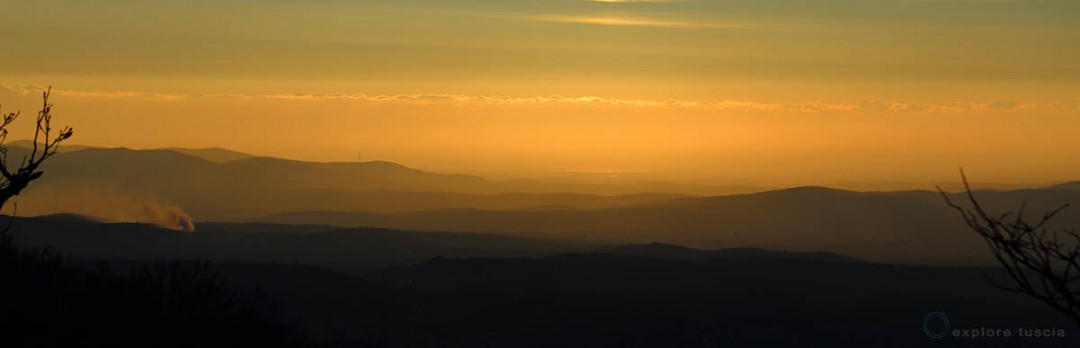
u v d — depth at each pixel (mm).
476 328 162125
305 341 63781
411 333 152000
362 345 102188
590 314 179625
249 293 65125
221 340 52500
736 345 168250
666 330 173125
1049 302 28641
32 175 53375
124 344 46375
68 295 49344
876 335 177375
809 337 174875
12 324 43906
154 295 53656
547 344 159625
